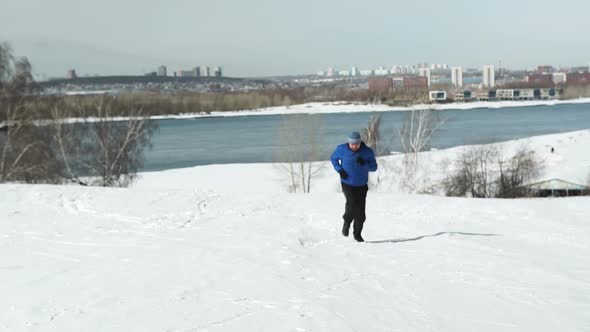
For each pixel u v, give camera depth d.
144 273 6.60
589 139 59.09
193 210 11.60
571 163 44.62
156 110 150.00
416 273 6.91
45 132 34.66
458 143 66.06
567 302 5.73
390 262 7.53
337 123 107.56
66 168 36.00
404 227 10.55
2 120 33.09
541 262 7.65
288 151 40.53
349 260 7.61
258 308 5.27
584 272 7.09
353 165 9.05
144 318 4.94
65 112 37.06
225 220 10.65
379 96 183.88
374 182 37.91
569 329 4.90
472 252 8.24
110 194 13.51
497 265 7.40
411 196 14.27
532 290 6.18
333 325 4.82
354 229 9.17
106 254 7.70
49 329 4.67
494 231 10.16
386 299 5.74
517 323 5.05
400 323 4.97
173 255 7.63
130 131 36.66
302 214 11.47
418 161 41.62
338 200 13.27
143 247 8.20
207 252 7.84
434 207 12.66
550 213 12.03
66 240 8.71
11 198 12.79
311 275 6.64
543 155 48.66
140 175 44.84
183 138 90.25
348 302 5.56
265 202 12.73
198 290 5.87
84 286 6.02
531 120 115.12
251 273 6.64
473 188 36.78
